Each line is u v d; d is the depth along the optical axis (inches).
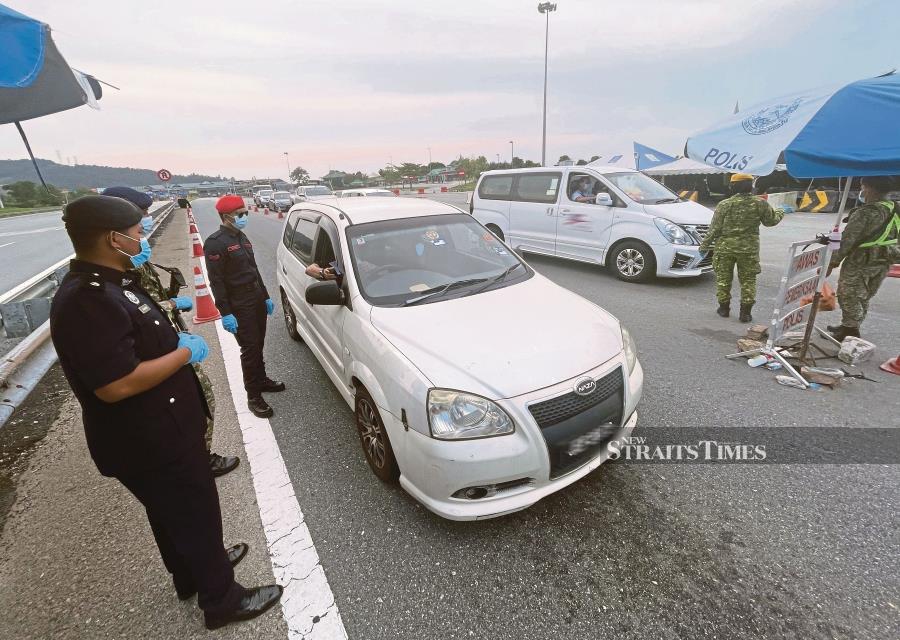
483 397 84.4
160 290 104.6
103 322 54.6
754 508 95.0
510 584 80.0
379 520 95.8
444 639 70.9
